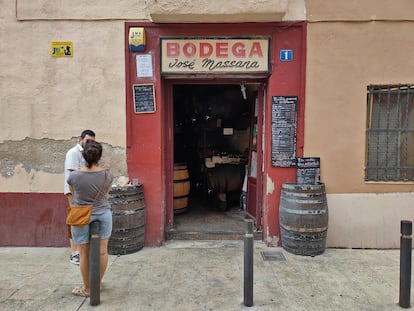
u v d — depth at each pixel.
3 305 3.42
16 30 4.93
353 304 3.43
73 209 3.31
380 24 4.79
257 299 3.52
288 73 4.89
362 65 4.83
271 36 4.88
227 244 5.15
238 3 4.48
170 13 4.53
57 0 4.88
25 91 4.99
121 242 4.70
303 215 4.62
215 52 4.89
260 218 5.42
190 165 7.58
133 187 4.77
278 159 4.97
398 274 4.12
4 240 5.10
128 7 4.87
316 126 4.90
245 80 5.22
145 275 4.09
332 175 4.92
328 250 4.90
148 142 5.00
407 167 4.93
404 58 4.82
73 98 4.98
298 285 3.83
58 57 4.95
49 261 4.56
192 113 7.30
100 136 5.00
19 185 5.06
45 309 3.35
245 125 6.75
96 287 3.40
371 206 4.93
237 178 6.53
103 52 4.93
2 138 5.03
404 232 3.38
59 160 5.04
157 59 4.93
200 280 3.95
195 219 6.00
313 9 4.80
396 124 4.95
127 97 4.95
